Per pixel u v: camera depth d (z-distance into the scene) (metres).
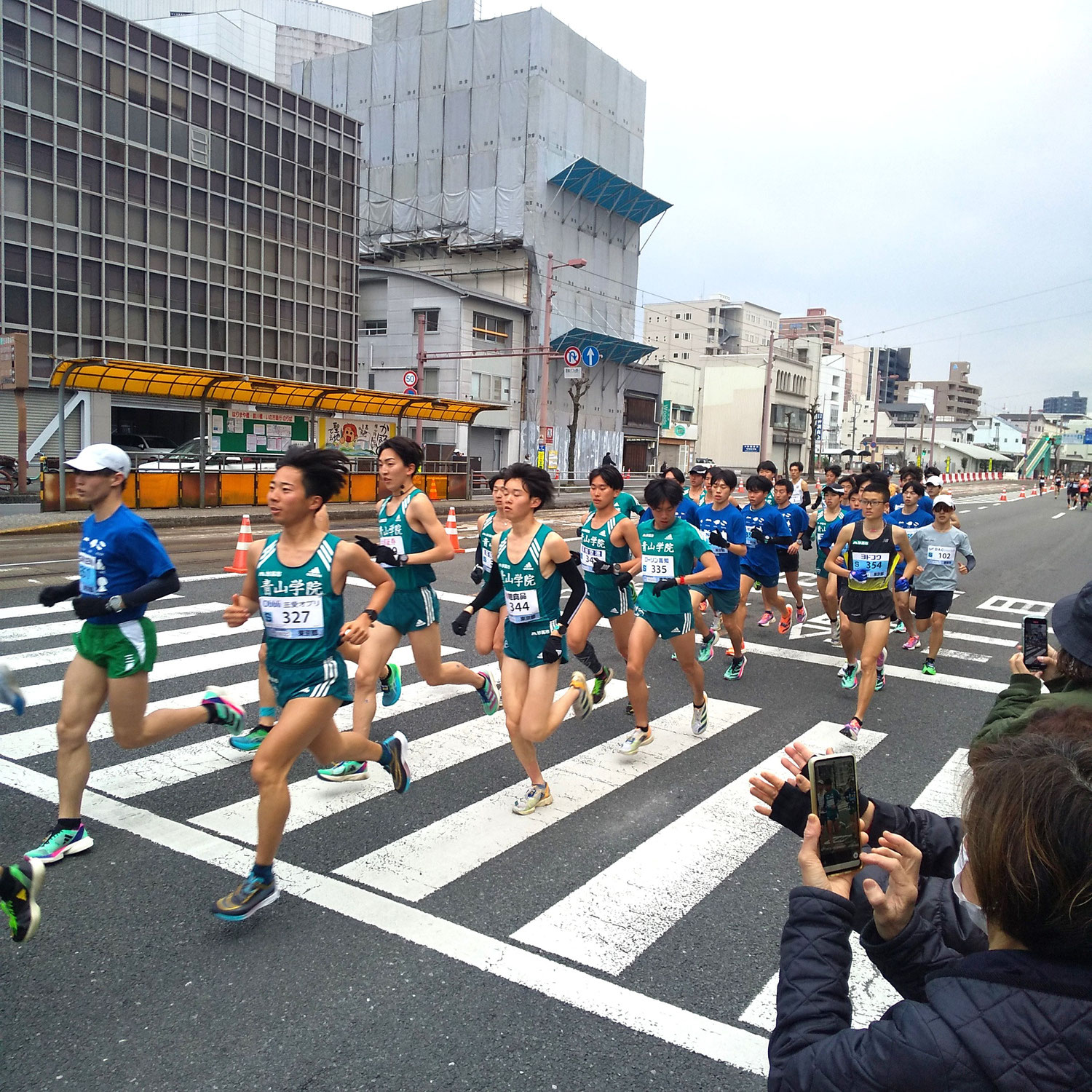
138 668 4.14
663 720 6.91
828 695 7.78
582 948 3.55
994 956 1.41
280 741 3.60
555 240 51.00
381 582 3.98
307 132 37.47
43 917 3.65
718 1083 2.78
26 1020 2.99
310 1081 2.73
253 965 3.35
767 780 1.98
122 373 20.50
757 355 80.19
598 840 4.61
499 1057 2.87
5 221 26.81
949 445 109.75
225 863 4.17
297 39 83.31
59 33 27.89
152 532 4.15
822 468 12.04
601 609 6.82
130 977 3.25
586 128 52.81
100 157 29.31
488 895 3.97
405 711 6.86
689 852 4.51
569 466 49.09
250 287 35.44
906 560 7.13
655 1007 3.17
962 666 9.16
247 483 24.08
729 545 7.72
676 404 68.75
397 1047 2.91
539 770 5.04
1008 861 1.38
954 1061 1.32
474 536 20.39
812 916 1.74
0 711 6.30
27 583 11.34
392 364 46.00
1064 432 171.38
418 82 52.25
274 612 3.76
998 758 1.52
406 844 4.46
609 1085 2.76
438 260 52.19
